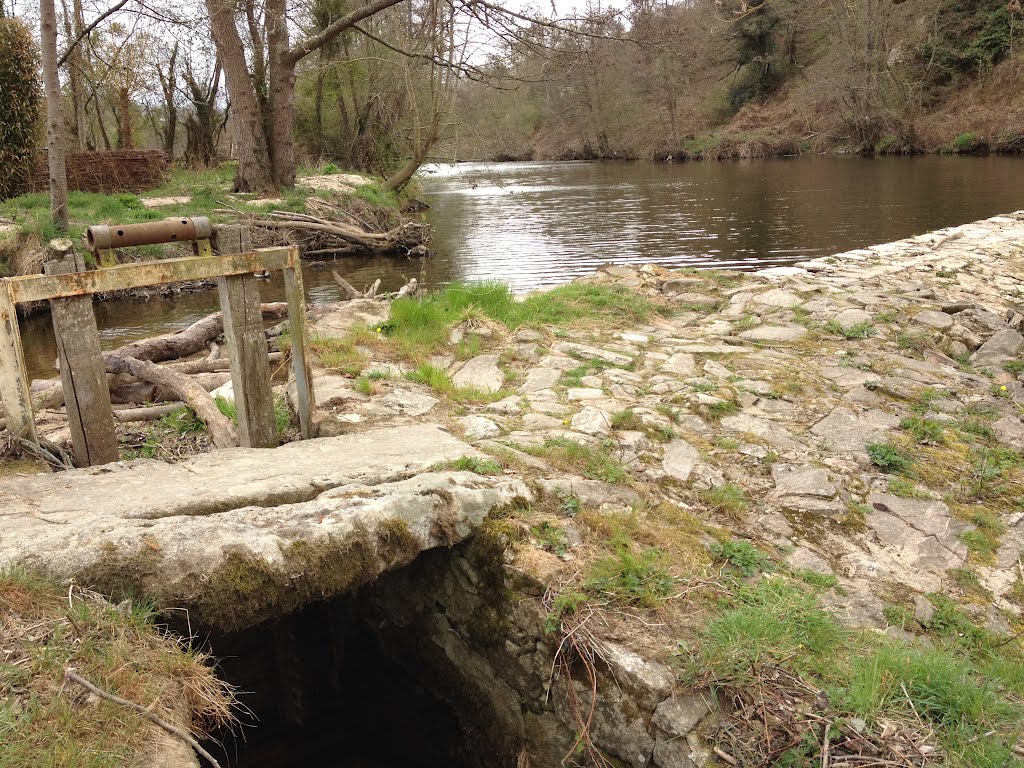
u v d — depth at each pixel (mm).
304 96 36219
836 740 2844
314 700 4879
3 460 4277
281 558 3207
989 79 37781
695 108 53531
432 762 4246
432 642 4098
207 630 3195
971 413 5648
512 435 4789
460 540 3721
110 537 3064
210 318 8000
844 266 9852
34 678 2449
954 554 4145
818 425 5336
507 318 7297
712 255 15719
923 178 27297
